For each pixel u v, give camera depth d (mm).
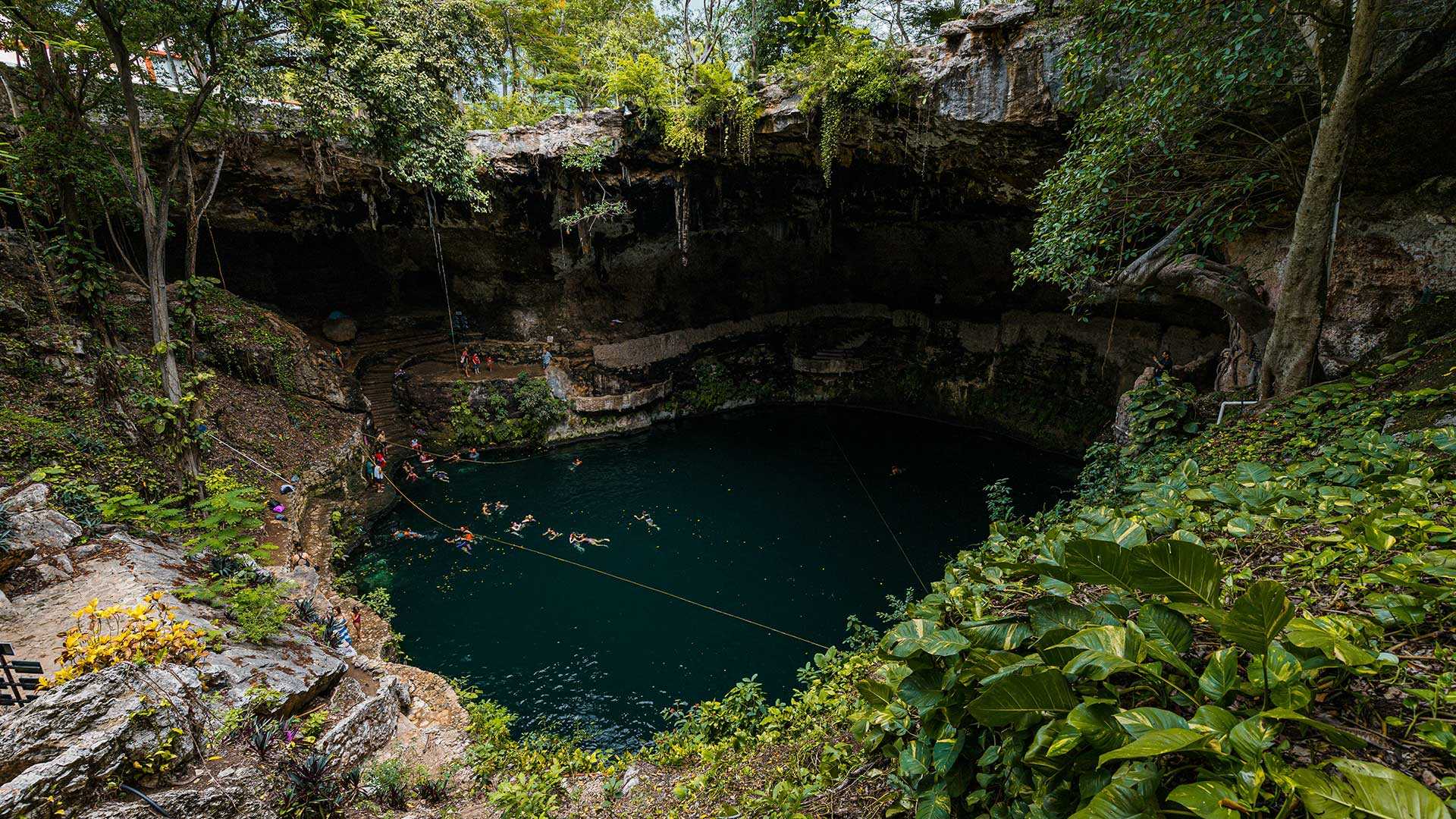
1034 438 26891
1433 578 3070
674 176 25922
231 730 7219
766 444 28734
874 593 17047
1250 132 10141
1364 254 11195
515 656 14773
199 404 16625
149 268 13609
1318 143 8688
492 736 10398
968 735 3180
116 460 13734
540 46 28109
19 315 15008
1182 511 4270
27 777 4898
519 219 26750
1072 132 11625
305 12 16500
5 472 11914
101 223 19266
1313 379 10805
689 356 32625
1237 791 1992
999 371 28953
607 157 24484
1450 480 4613
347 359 27594
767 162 24812
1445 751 2143
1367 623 2635
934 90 17375
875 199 26781
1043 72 15211
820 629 15602
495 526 20938
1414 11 8930
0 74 13945
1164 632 2641
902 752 3562
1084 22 11266
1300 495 4258
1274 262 12406
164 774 5969
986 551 5199
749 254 31922
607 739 12102
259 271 26203
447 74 21859
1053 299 27156
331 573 16047
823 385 34000
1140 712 2271
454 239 27438
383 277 28891
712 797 5844
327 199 24031
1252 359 12305
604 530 20766
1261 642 2291
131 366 15430
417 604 16703
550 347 29703
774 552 19297
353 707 9023
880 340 33094
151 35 13031
